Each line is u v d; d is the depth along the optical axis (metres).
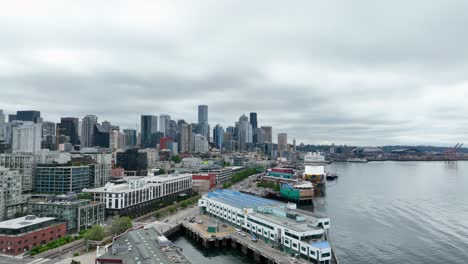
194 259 190.50
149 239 176.12
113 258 144.50
